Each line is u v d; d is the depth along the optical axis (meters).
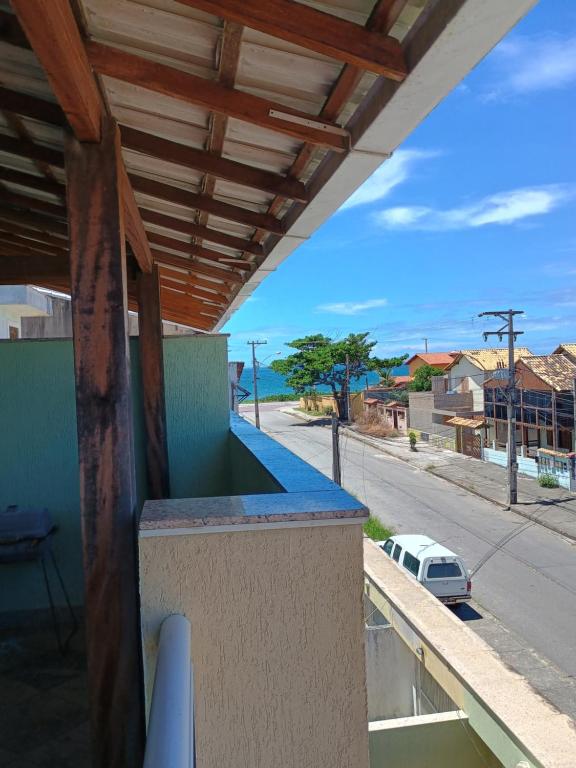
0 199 2.87
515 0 0.96
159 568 1.27
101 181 1.60
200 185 2.36
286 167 2.06
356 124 1.54
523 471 23.34
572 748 4.63
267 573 1.30
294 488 1.56
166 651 1.00
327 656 1.33
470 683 5.67
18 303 6.34
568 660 9.80
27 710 2.23
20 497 3.24
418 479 23.39
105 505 1.58
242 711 1.31
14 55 1.60
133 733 1.56
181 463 3.74
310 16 1.18
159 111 1.81
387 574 9.46
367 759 1.35
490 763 5.55
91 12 1.38
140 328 3.41
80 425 1.57
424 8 1.11
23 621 3.11
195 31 1.40
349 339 42.53
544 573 13.58
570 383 23.67
